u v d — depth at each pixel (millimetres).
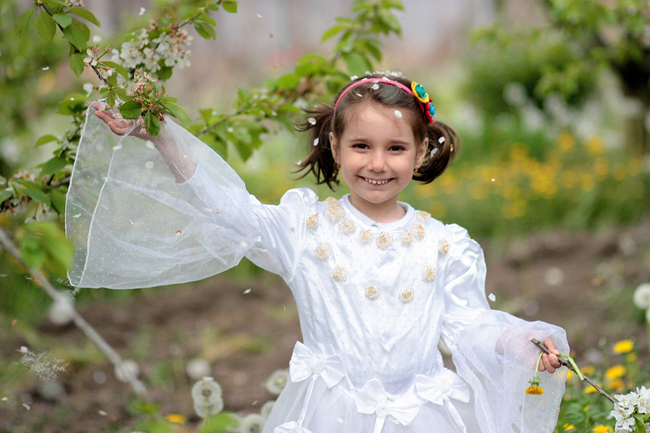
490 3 15930
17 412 3215
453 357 2025
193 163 1955
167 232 1944
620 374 2848
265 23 14211
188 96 12023
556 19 4336
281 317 4984
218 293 5305
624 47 4812
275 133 2812
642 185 6938
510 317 1998
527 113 9703
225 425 1531
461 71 12078
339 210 2080
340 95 2096
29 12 1945
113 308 4996
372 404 1915
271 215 2051
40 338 4297
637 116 7398
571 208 6945
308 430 1892
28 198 2277
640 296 3041
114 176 1924
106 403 3443
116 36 3146
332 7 15758
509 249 6234
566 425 2430
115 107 1978
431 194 6996
